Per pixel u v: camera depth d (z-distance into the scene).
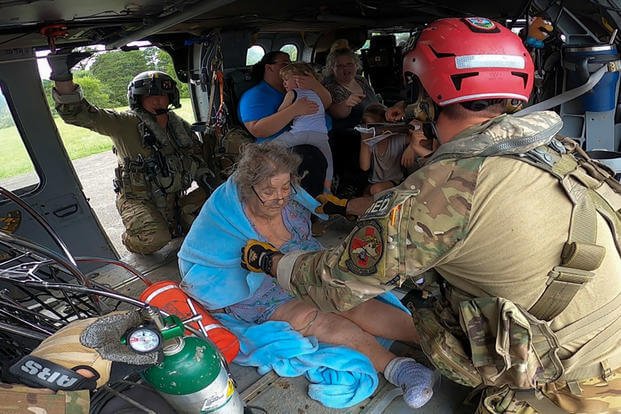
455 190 1.30
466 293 1.52
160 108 4.04
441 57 1.36
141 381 1.48
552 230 1.28
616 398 1.46
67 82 3.71
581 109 2.83
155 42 4.77
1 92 3.52
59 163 3.87
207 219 2.30
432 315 1.72
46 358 1.15
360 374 2.06
